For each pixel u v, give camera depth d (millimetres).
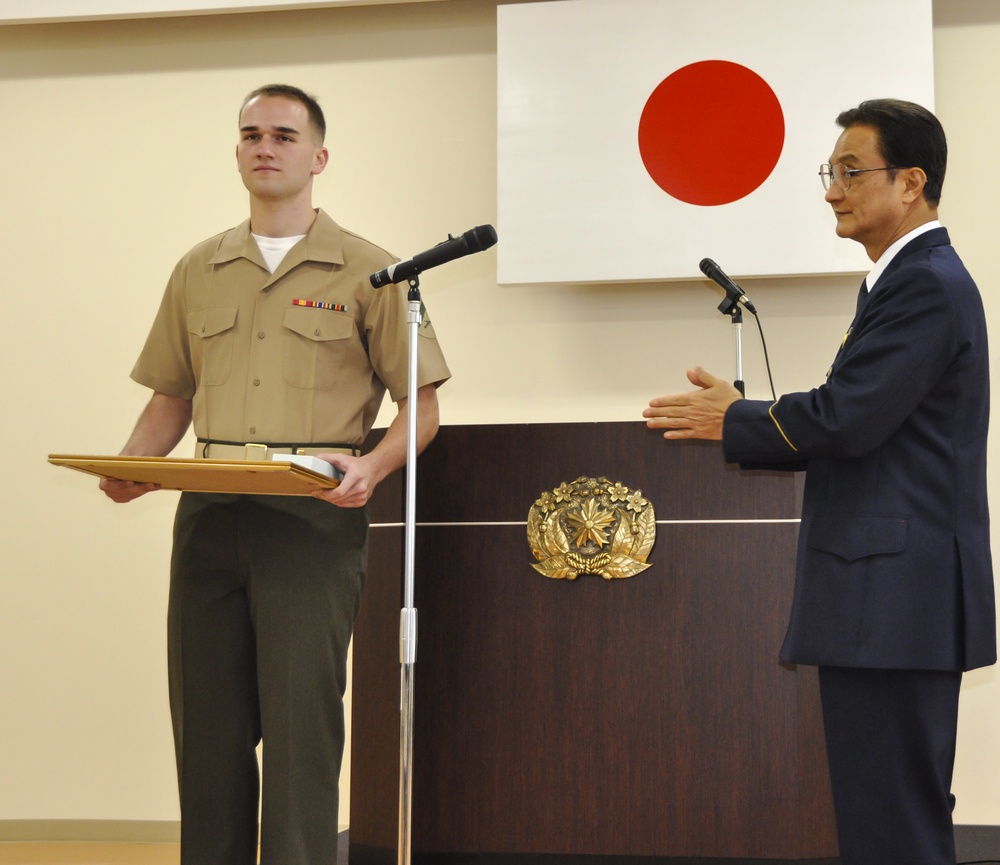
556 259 4887
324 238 3404
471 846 3766
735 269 4801
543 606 3809
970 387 2547
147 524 5168
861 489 2545
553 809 3736
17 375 5309
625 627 3762
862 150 2721
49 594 5172
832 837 3670
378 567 3918
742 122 4840
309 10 5367
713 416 2805
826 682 2527
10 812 5055
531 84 4961
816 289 4957
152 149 5367
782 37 4832
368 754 3912
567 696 3768
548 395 5062
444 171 5230
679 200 4848
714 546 3750
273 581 3156
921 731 2424
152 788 5031
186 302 3441
